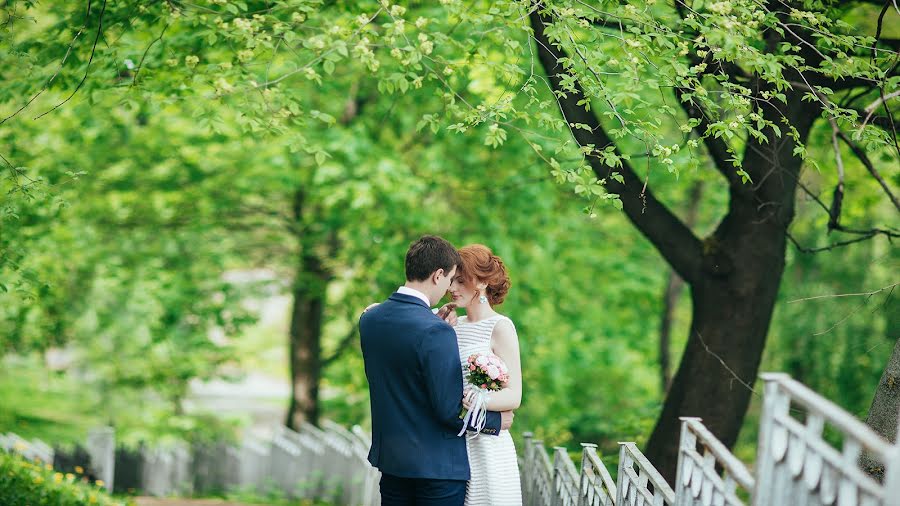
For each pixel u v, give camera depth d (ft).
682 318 74.95
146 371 61.72
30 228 38.68
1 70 27.40
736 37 18.02
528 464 25.48
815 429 9.75
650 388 69.21
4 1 24.73
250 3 24.63
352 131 46.65
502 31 20.79
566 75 19.99
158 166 50.75
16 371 79.30
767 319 27.17
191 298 53.31
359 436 41.52
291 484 54.34
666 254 27.55
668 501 13.20
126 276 53.06
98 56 24.67
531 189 47.55
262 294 56.59
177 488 56.90
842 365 45.24
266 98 20.84
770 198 25.73
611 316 61.00
